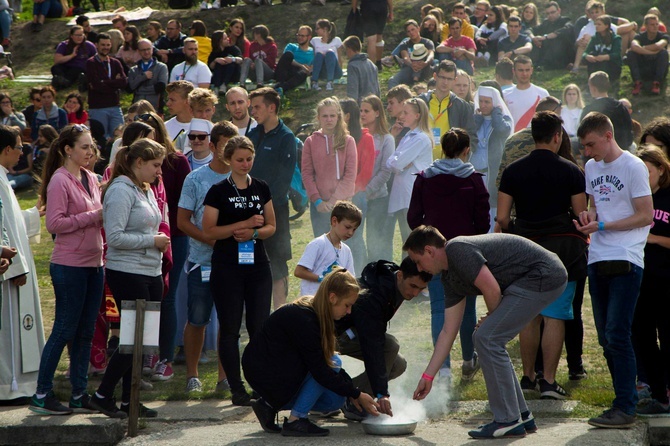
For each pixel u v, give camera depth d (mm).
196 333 10742
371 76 23594
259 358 8633
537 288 8031
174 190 11227
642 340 9180
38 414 9617
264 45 28484
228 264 9727
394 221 14469
